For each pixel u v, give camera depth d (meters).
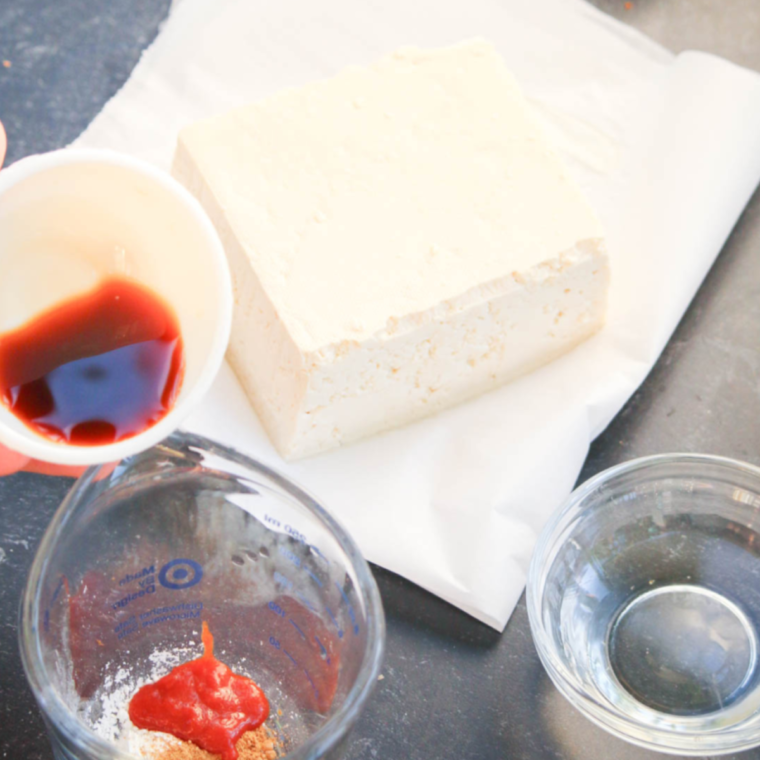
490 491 1.01
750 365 1.10
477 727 0.94
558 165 1.06
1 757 0.91
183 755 0.86
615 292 1.12
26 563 0.98
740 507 0.98
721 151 1.16
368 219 1.02
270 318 0.99
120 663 0.90
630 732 0.86
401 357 1.00
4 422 0.72
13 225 0.77
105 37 1.24
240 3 1.26
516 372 1.11
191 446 0.86
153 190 0.77
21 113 1.18
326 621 0.89
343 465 1.05
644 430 1.08
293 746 0.88
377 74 1.10
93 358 0.80
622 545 0.99
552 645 0.91
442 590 0.98
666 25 1.29
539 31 1.26
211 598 0.92
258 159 1.05
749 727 0.88
